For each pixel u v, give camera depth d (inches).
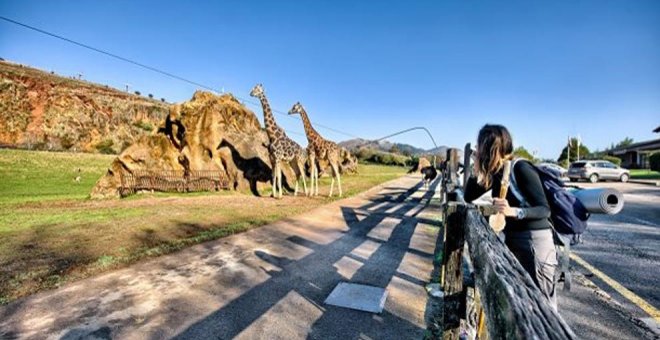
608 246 203.6
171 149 493.4
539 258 77.8
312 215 307.4
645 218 292.4
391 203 391.2
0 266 159.8
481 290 47.5
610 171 778.8
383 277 153.1
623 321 114.3
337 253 189.5
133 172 445.1
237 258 178.4
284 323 111.7
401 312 119.7
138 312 117.6
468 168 240.8
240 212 315.3
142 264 166.7
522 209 75.8
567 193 80.2
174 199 411.5
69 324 108.6
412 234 235.8
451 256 81.1
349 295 133.0
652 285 143.9
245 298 130.2
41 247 192.2
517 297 31.0
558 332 25.1
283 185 556.1
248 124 595.5
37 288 135.6
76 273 152.6
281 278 151.1
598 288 141.2
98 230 235.8
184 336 103.1
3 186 487.8
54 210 321.1
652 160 992.2
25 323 108.8
